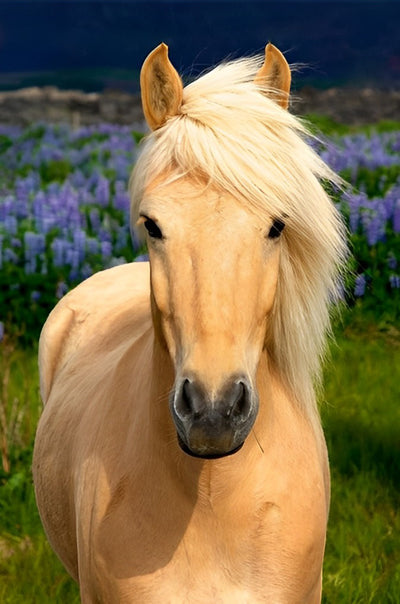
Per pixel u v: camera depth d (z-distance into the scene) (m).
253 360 4.34
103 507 4.88
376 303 13.90
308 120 5.83
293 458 4.87
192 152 4.38
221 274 4.16
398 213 15.09
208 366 4.08
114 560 4.77
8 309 14.20
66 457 5.75
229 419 4.05
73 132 34.66
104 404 5.32
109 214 17.25
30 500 9.26
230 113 4.48
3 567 8.34
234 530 4.68
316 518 4.88
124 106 46.31
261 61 5.16
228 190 4.31
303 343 4.90
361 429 10.45
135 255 15.41
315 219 4.53
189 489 4.66
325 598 7.61
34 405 10.84
